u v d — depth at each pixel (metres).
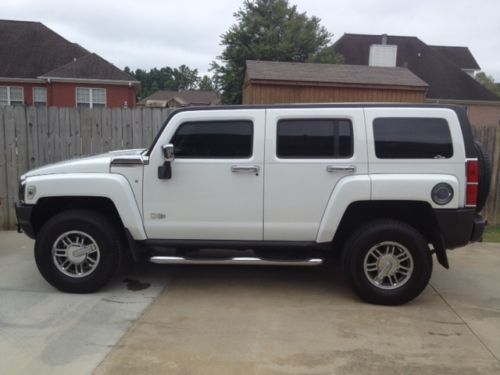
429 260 4.32
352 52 31.64
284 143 4.40
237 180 4.41
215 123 4.43
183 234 4.55
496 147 7.63
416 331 3.89
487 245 6.67
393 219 4.46
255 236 4.51
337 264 5.70
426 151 4.29
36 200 4.54
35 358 3.34
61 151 7.30
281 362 3.35
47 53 25.89
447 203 4.23
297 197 4.39
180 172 4.44
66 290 4.61
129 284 4.93
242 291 4.78
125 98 25.20
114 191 4.45
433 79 28.53
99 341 3.62
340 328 3.92
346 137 4.36
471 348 3.61
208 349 3.52
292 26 33.22
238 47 33.06
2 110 7.09
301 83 12.98
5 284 4.88
